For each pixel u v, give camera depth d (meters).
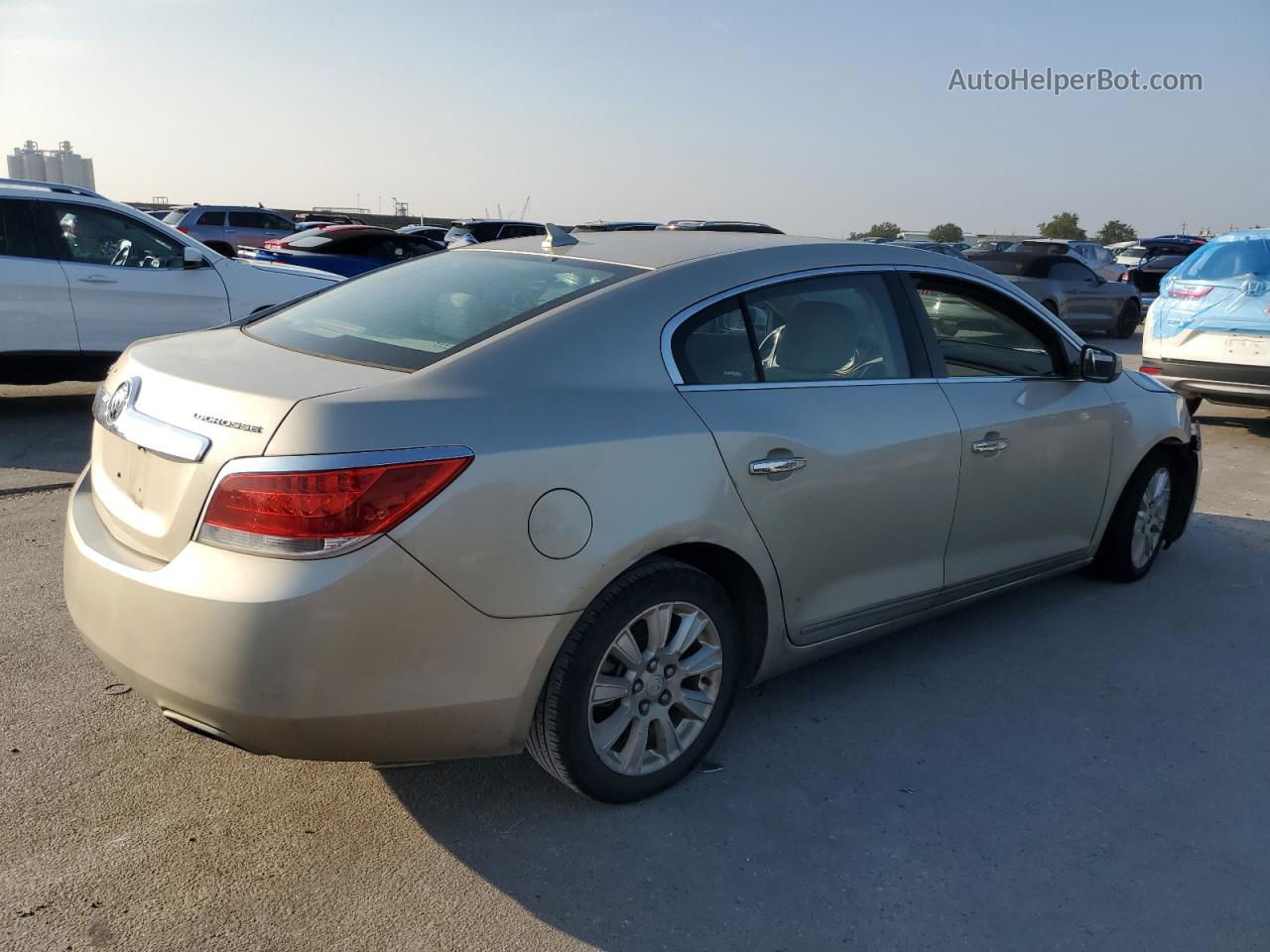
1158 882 2.74
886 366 3.58
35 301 7.75
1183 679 3.98
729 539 2.98
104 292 8.03
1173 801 3.13
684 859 2.75
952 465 3.65
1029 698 3.77
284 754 2.48
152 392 2.71
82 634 2.71
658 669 2.92
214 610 2.35
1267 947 2.50
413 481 2.40
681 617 2.96
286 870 2.65
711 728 3.11
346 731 2.44
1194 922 2.58
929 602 3.79
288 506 2.32
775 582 3.17
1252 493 6.98
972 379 3.86
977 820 2.99
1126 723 3.61
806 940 2.46
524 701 2.63
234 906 2.50
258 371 2.69
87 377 8.19
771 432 3.08
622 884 2.64
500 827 2.86
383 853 2.73
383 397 2.49
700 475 2.88
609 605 2.73
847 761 3.29
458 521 2.45
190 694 2.41
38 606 4.20
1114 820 3.02
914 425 3.51
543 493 2.57
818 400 3.28
